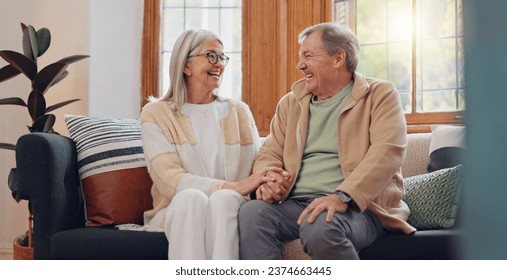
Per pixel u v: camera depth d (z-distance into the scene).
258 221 2.05
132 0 4.07
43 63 4.08
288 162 2.38
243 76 3.96
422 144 2.85
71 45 4.05
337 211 2.01
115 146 2.64
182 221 2.09
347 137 2.28
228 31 4.10
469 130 0.36
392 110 2.26
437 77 3.62
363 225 2.08
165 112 2.56
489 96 0.36
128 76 4.05
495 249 0.36
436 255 2.09
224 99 2.70
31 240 3.38
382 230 2.20
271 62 3.91
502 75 0.36
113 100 4.02
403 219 2.21
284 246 2.15
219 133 2.58
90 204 2.56
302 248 2.13
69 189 2.50
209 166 2.51
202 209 2.12
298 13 3.86
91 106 3.98
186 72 2.61
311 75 2.35
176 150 2.49
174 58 2.61
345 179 2.14
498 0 0.36
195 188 2.32
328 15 3.84
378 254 2.11
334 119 2.34
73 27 4.05
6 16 4.19
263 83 3.92
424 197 2.36
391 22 3.76
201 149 2.53
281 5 3.89
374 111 2.28
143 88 4.07
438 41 3.62
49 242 2.33
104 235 2.26
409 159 2.83
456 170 2.36
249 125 2.67
